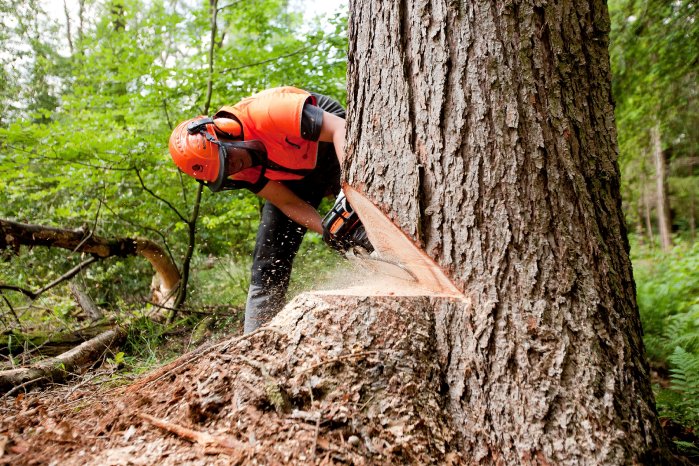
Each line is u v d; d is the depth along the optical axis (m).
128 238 3.92
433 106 1.36
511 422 1.24
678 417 2.00
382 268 1.72
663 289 5.15
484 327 1.30
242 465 1.13
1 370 2.38
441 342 1.41
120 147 3.70
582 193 1.28
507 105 1.28
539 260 1.26
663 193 9.66
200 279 4.90
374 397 1.31
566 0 1.31
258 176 2.30
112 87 4.98
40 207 4.89
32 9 8.17
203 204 4.52
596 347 1.21
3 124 5.19
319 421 1.24
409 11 1.40
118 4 4.39
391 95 1.44
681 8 3.90
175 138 2.02
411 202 1.41
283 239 2.55
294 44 4.37
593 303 1.24
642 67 4.61
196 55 4.76
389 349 1.39
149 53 4.33
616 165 1.37
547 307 1.24
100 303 4.44
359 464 1.15
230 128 2.01
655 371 3.60
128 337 3.14
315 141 2.07
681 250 7.62
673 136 5.97
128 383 1.88
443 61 1.33
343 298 1.51
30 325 3.60
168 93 4.11
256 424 1.26
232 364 1.45
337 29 4.23
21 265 4.07
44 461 1.19
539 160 1.27
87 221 4.34
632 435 1.17
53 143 3.60
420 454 1.21
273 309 2.40
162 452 1.20
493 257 1.29
